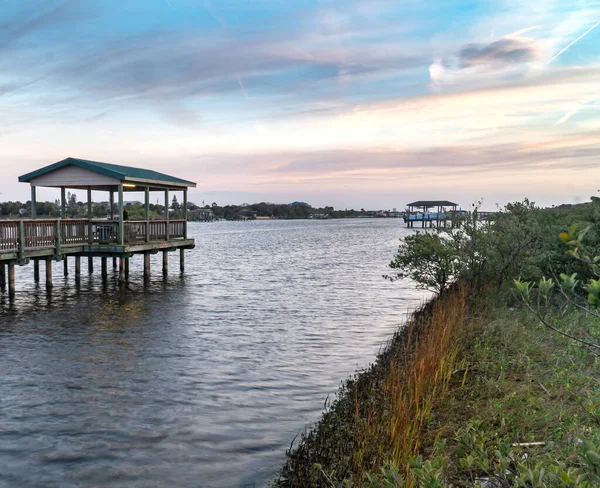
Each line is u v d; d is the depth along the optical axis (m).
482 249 14.76
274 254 46.31
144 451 6.58
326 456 5.61
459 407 6.60
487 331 9.88
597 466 2.79
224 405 8.23
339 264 36.03
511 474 3.82
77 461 6.30
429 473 3.24
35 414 7.79
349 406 7.16
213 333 13.61
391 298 20.05
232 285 24.06
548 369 7.50
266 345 12.29
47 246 19.92
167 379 9.54
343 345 12.33
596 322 9.09
